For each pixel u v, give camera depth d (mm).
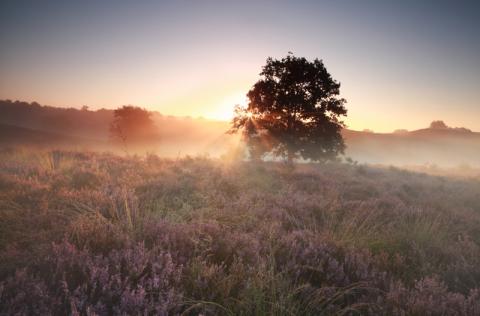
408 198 9031
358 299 2873
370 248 4285
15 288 2381
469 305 2764
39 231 3869
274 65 31328
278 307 2492
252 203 6070
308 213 5816
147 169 9406
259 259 3293
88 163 9766
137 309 2184
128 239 3404
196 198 6531
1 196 5285
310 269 3410
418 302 2711
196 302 2492
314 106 30688
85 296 2285
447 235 5578
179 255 3354
